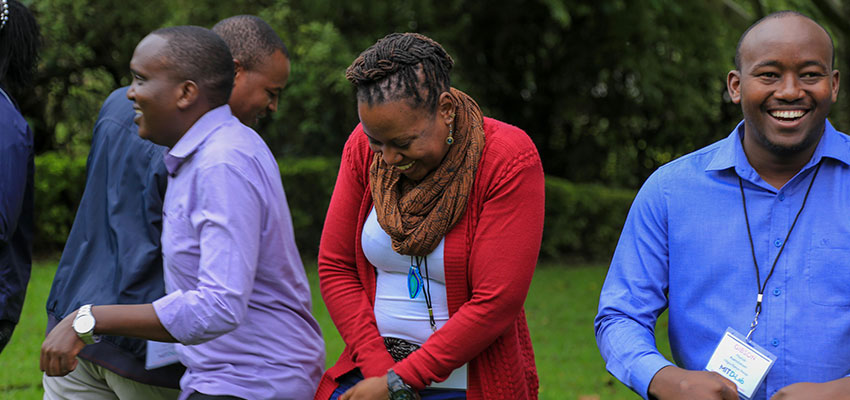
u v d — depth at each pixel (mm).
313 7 12203
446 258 2795
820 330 2557
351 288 3018
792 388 2426
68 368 2750
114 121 3432
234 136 3008
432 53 2666
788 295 2598
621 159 16109
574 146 16031
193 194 2949
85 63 13773
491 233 2748
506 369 2863
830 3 9141
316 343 3248
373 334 2938
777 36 2541
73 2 12852
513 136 2822
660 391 2527
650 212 2812
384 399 2770
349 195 3018
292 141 13484
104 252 3354
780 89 2531
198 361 3037
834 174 2625
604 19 14250
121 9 13016
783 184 2658
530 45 15008
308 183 12594
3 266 3350
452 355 2746
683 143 15602
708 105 15180
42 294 9820
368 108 2631
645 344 2658
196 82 2980
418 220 2758
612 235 14844
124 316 2770
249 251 2896
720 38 14383
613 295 2826
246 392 3018
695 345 2725
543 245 14328
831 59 2576
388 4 12836
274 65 3551
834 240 2576
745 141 2699
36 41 3572
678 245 2746
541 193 2840
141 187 3246
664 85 14555
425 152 2674
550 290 11438
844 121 9805
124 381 3273
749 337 2623
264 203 2996
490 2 14414
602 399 6512
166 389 3285
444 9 13609
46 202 12828
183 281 3008
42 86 13859
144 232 3225
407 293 2904
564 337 8672
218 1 12234
